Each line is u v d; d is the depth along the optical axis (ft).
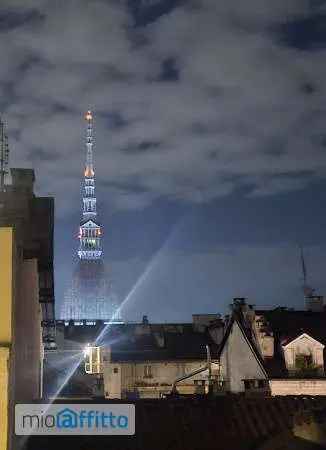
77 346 229.86
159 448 66.03
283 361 138.51
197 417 71.20
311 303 171.12
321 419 72.59
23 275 70.13
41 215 73.26
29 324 72.69
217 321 222.48
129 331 240.94
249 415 72.59
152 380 204.44
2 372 48.83
